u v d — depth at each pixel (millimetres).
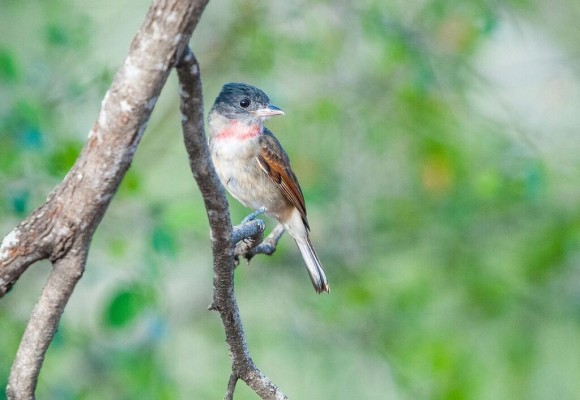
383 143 14992
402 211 15289
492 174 13555
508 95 15508
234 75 14750
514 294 15133
